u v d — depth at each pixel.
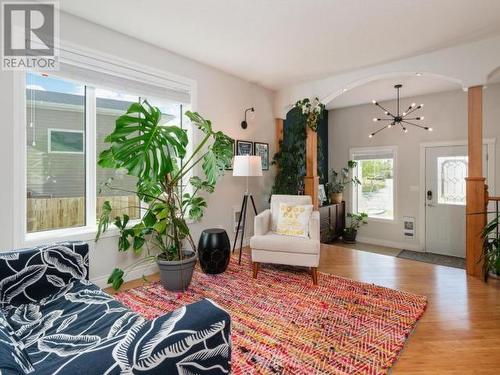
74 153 2.77
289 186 4.64
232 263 3.54
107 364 0.72
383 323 2.13
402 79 4.52
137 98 3.20
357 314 2.27
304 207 3.32
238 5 2.42
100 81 2.76
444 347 1.86
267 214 3.48
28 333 1.32
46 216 2.62
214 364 0.92
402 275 3.18
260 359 1.72
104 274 2.84
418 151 5.62
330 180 6.72
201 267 3.18
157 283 2.93
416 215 5.71
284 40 3.06
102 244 2.83
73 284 1.80
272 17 2.61
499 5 2.44
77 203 2.81
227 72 4.01
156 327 0.85
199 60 3.60
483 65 3.07
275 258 2.99
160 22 2.70
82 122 2.81
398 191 5.90
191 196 3.34
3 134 2.24
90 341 1.24
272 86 4.65
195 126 3.62
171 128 2.33
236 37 2.99
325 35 2.95
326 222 5.64
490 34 2.95
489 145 4.80
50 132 2.62
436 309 2.38
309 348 1.83
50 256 1.74
